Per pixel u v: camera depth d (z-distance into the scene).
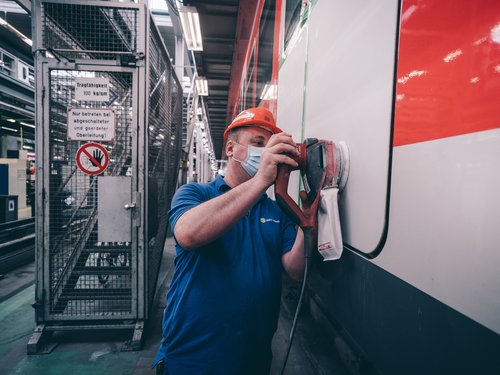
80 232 2.70
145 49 2.46
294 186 1.74
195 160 11.89
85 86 2.45
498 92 0.47
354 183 0.99
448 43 0.59
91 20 2.45
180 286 0.99
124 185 2.51
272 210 1.13
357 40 0.98
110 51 2.47
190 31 6.15
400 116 0.75
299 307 0.90
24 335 2.72
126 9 2.42
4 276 4.41
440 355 0.61
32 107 10.62
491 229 0.49
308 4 1.54
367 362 0.98
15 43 12.13
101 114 2.45
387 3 0.81
